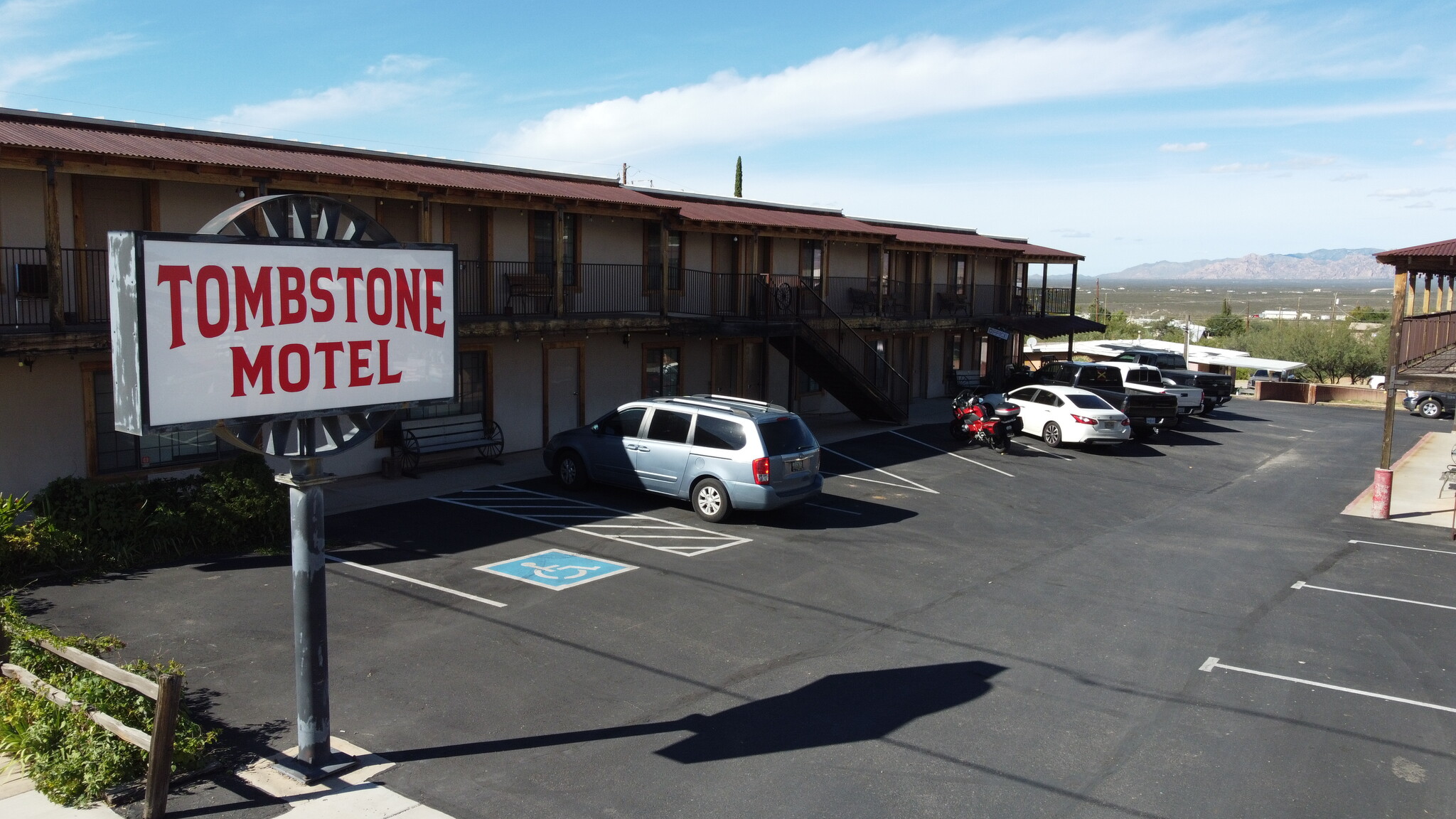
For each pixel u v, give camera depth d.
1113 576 13.11
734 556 13.16
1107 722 8.26
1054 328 37.28
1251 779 7.30
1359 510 18.50
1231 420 32.81
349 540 13.20
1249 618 11.40
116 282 6.08
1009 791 6.96
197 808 6.32
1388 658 10.13
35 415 13.66
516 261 19.95
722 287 25.64
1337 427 31.86
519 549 13.08
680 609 10.83
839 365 25.23
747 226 23.95
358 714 7.86
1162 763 7.52
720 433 14.95
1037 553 14.22
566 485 16.95
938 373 36.09
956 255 35.66
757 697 8.52
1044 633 10.59
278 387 6.62
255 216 15.45
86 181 14.12
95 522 11.52
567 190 20.17
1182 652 10.12
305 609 6.72
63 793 6.33
